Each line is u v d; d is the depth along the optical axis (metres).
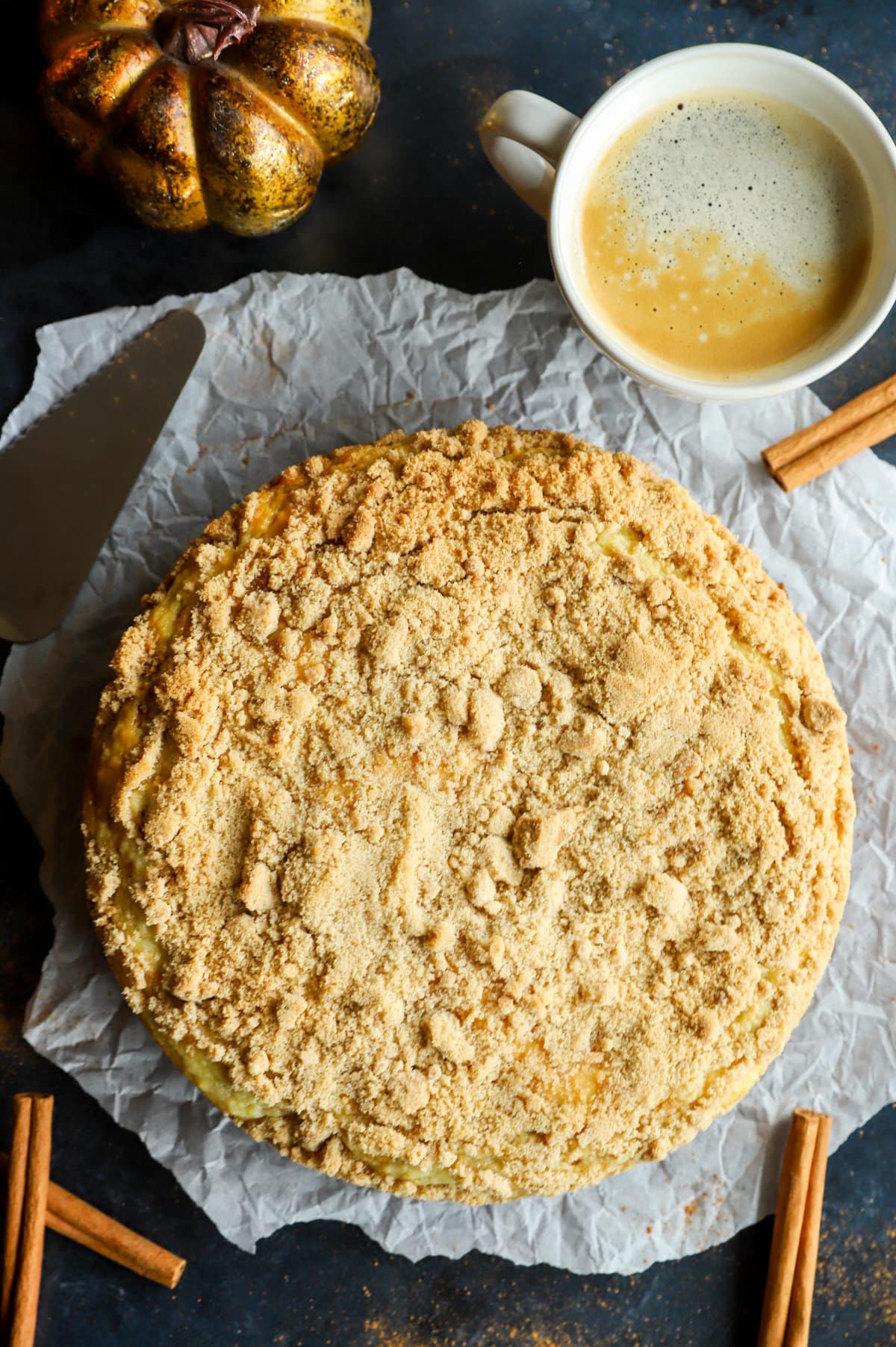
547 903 0.54
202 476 0.63
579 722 0.54
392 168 0.63
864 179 0.56
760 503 0.64
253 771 0.54
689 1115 0.55
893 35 0.64
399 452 0.56
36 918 0.62
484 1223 0.62
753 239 0.56
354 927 0.53
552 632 0.55
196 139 0.58
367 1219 0.62
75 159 0.60
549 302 0.63
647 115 0.56
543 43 0.63
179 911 0.54
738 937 0.54
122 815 0.54
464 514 0.55
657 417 0.64
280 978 0.53
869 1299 0.63
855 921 0.63
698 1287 0.63
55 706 0.62
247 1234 0.61
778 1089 0.63
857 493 0.64
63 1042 0.61
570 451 0.57
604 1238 0.62
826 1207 0.63
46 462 0.62
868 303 0.56
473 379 0.63
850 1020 0.63
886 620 0.64
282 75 0.57
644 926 0.54
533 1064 0.54
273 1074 0.54
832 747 0.56
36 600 0.62
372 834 0.54
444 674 0.54
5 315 0.62
